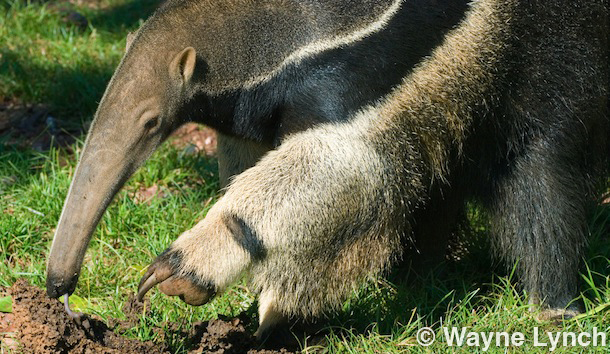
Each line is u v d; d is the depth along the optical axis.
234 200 8.98
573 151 10.31
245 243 8.91
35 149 14.29
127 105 8.56
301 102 8.95
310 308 9.48
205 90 9.04
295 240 8.99
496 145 10.27
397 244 9.69
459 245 11.73
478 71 9.53
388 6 8.99
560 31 9.88
